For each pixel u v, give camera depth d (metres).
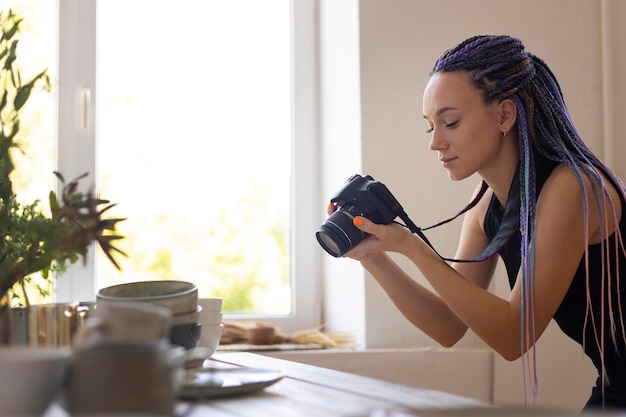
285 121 2.61
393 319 2.33
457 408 0.96
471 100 1.63
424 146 2.37
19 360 0.79
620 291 1.59
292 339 2.35
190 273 2.63
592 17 2.47
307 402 1.05
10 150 1.46
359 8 2.36
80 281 2.36
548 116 1.64
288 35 2.60
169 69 2.55
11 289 1.52
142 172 2.55
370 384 1.22
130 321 0.91
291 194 2.58
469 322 1.56
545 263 1.54
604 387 1.65
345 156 2.43
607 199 1.57
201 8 2.58
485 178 1.73
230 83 2.60
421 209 2.37
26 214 1.48
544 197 1.58
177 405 0.95
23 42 2.34
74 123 2.37
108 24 2.47
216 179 2.61
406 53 2.38
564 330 1.72
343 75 2.44
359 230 1.55
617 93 2.46
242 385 1.08
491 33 2.43
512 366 2.33
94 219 1.08
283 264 2.60
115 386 0.81
